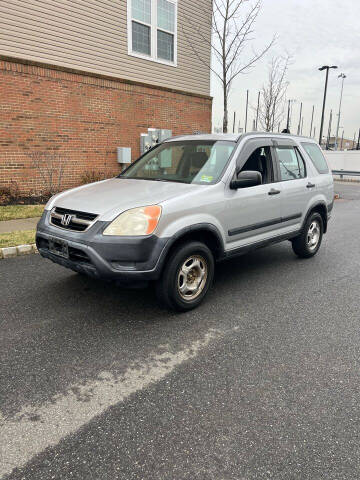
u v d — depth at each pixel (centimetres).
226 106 1148
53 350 318
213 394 265
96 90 1080
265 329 366
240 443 221
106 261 338
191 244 381
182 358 311
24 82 923
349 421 241
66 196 416
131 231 340
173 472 200
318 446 220
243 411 248
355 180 2366
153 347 327
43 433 225
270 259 613
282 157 529
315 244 621
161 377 284
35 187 983
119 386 272
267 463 207
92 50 1073
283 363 307
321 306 425
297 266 574
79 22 1030
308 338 350
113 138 1148
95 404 252
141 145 1222
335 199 1442
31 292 440
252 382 280
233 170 434
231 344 336
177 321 378
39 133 970
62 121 1013
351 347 335
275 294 457
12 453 210
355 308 421
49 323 366
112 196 387
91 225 349
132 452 212
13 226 707
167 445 218
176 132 1351
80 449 214
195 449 216
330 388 275
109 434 226
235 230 438
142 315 389
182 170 462
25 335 341
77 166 1070
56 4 973
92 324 366
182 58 1349
